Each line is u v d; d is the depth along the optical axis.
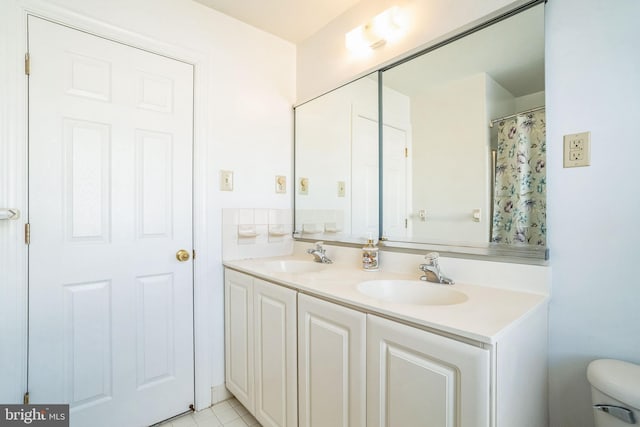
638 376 0.79
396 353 0.84
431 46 1.33
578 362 0.97
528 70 1.07
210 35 1.73
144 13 1.51
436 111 1.34
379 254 1.52
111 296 1.43
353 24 1.71
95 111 1.39
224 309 1.75
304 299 1.17
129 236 1.48
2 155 1.18
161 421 1.55
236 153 1.83
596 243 0.94
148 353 1.53
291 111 2.10
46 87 1.27
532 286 1.04
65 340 1.31
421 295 1.20
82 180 1.36
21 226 1.22
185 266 1.64
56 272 1.29
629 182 0.88
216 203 1.75
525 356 0.84
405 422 0.82
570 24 0.98
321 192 1.91
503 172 1.14
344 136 1.77
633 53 0.88
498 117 1.15
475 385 0.69
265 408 1.39
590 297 0.95
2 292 1.17
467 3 1.22
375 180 1.59
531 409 0.89
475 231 1.21
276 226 2.01
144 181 1.52
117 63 1.45
